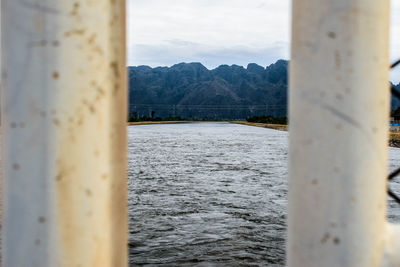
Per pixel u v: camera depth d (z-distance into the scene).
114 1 1.36
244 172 22.33
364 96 1.29
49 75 1.23
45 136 1.23
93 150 1.29
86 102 1.27
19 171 1.25
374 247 1.34
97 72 1.29
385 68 1.35
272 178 20.23
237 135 68.94
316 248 1.33
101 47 1.29
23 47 1.24
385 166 1.38
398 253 1.37
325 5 1.29
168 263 8.17
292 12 1.41
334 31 1.28
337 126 1.29
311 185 1.33
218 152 35.09
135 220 11.56
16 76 1.25
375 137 1.32
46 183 1.23
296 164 1.37
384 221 1.39
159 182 18.53
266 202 14.32
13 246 1.27
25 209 1.25
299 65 1.35
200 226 10.98
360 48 1.28
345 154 1.29
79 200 1.27
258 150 37.56
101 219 1.32
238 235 10.14
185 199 14.66
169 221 11.48
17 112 1.25
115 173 1.41
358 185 1.29
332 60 1.29
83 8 1.25
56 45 1.23
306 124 1.33
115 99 1.39
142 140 52.06
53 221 1.23
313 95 1.32
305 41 1.33
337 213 1.30
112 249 1.41
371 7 1.29
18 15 1.25
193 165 25.31
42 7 1.23
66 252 1.25
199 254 8.71
